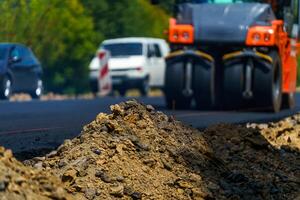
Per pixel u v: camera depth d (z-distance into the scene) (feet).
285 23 94.63
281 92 92.58
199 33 90.43
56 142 47.67
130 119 41.52
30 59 137.90
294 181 43.34
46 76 170.81
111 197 34.86
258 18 90.33
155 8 196.54
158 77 162.71
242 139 47.70
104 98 123.13
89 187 34.91
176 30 91.71
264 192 40.45
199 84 90.94
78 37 169.58
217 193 38.11
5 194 28.07
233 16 90.53
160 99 122.42
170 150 39.83
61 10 167.02
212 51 91.45
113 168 36.81
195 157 40.40
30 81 137.08
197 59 90.84
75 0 168.86
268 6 91.45
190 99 93.61
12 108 89.56
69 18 167.73
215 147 45.47
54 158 38.11
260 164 45.03
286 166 46.16
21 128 58.85
